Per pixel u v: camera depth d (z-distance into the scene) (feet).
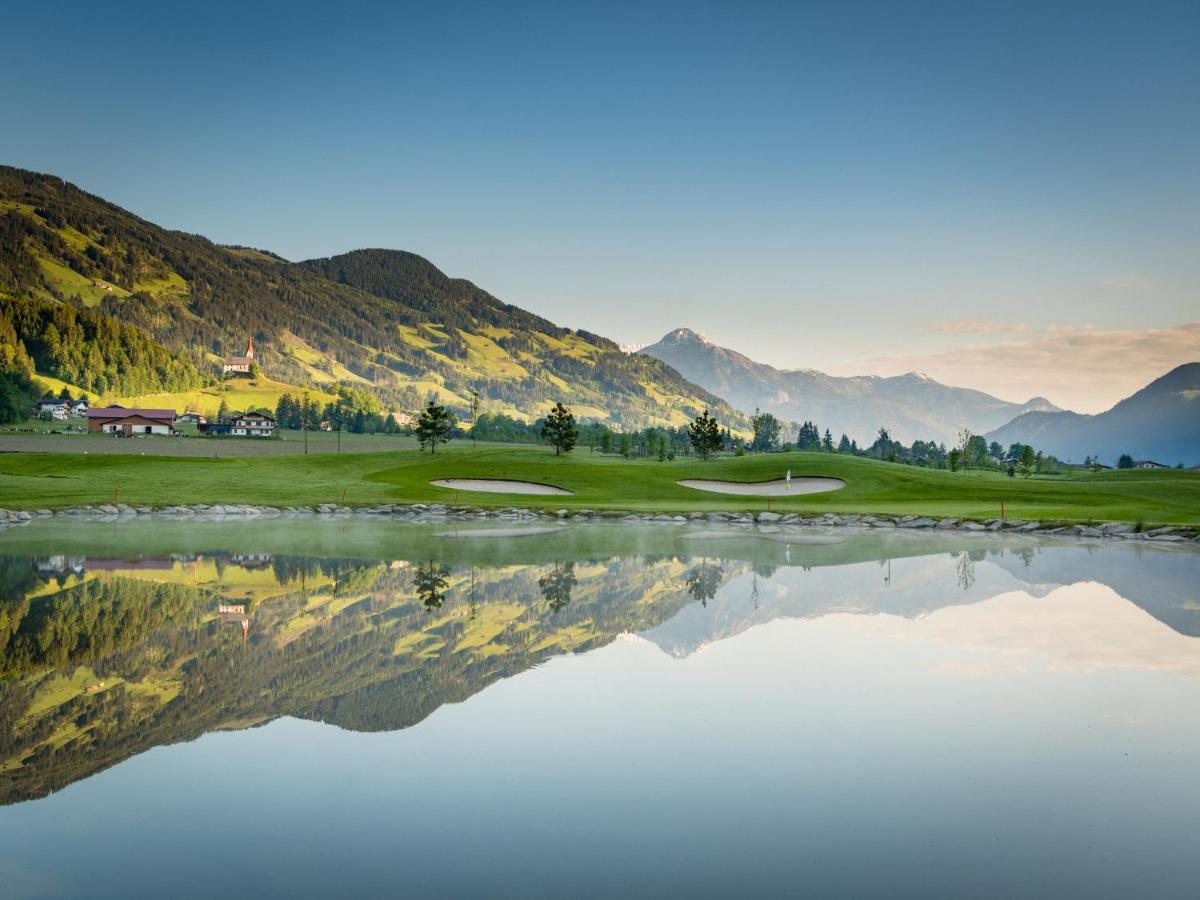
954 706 64.18
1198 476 548.31
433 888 37.32
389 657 77.51
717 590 117.80
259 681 69.31
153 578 124.47
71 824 43.27
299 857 40.14
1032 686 69.82
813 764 52.42
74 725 58.18
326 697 65.05
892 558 156.97
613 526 223.30
